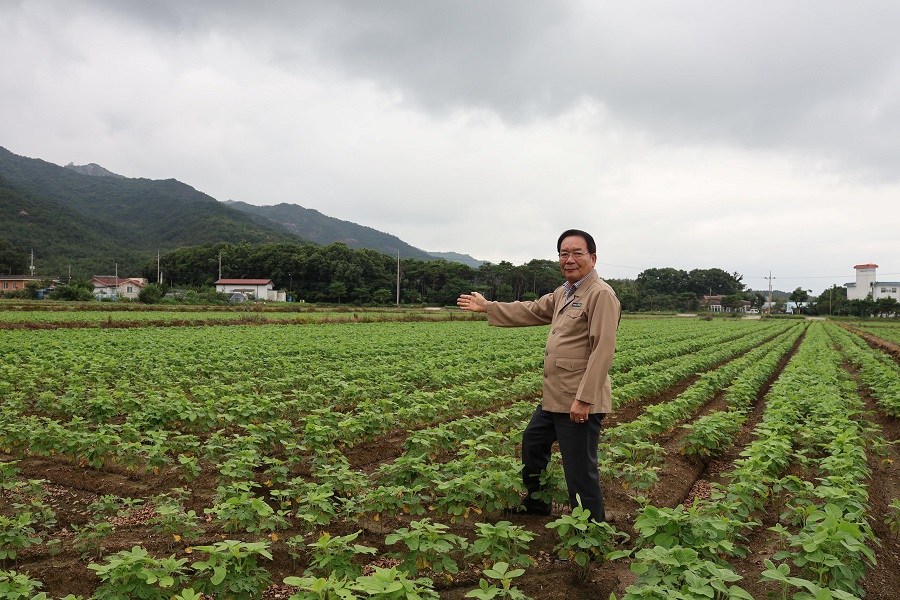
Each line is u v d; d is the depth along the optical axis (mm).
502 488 6082
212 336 26625
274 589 4906
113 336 25500
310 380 13367
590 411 5332
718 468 9062
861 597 4430
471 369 15039
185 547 5578
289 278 102625
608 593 4820
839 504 5320
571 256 5590
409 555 4629
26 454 8469
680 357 22250
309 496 5496
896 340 37906
